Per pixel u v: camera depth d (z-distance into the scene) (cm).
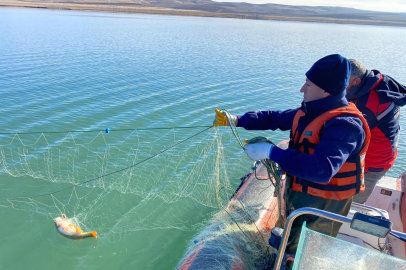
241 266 288
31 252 441
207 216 510
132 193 570
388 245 340
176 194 567
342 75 210
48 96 1072
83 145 741
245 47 2733
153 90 1221
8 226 482
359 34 5734
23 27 3048
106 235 474
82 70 1478
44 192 564
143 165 663
